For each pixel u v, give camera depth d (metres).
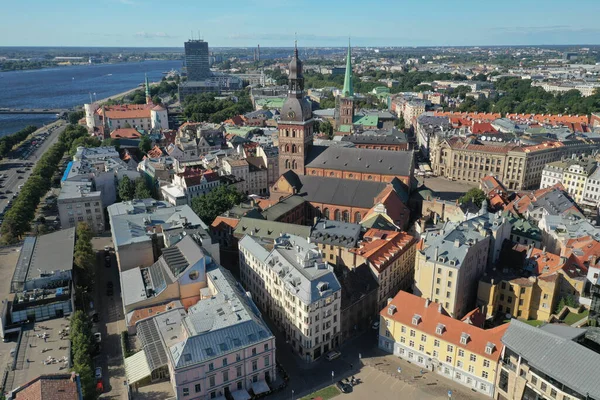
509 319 148.50
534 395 105.81
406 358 131.12
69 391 96.38
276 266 140.88
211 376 109.31
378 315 153.75
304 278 128.25
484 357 115.19
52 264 158.62
